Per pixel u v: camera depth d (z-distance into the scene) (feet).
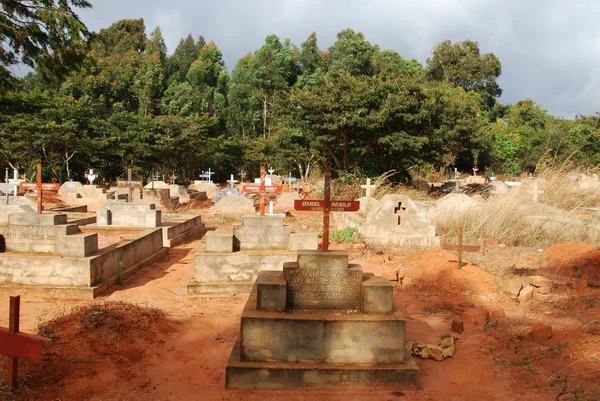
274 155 171.42
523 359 17.35
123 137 121.70
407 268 31.09
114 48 246.06
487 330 20.66
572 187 57.82
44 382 15.37
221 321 22.53
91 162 118.83
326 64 226.99
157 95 200.23
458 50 202.18
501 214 43.45
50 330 18.89
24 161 101.35
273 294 16.66
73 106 115.24
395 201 41.34
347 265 17.03
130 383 15.98
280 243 30.37
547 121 186.19
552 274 30.25
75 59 61.00
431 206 51.29
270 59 227.40
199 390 15.70
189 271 33.76
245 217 30.22
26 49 56.39
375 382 15.75
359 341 16.11
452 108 86.43
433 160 86.63
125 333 19.34
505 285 27.09
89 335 18.57
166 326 20.94
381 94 81.51
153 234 38.19
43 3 55.77
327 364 16.01
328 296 16.99
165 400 15.02
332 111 82.02
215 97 232.94
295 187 92.84
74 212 57.67
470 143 88.94
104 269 28.76
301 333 16.06
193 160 148.56
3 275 27.30
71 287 26.58
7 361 15.34
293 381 15.72
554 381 15.53
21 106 106.83
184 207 75.72
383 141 78.69
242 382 15.75
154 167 135.33
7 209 46.14
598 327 19.71
